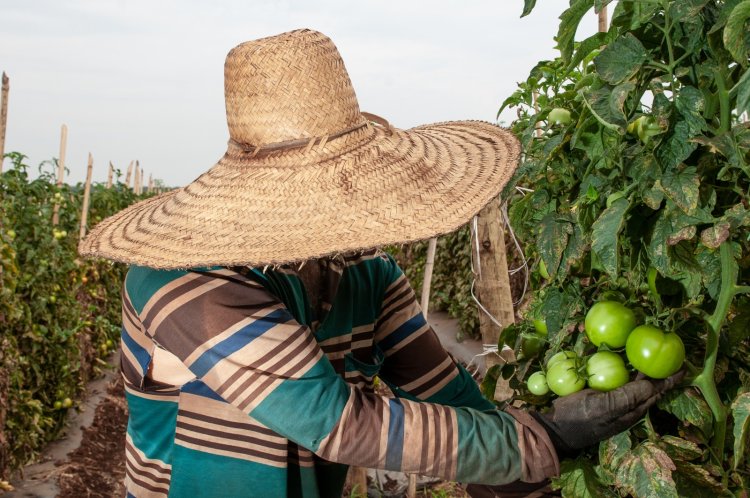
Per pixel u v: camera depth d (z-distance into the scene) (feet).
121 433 22.03
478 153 5.40
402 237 4.47
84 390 24.57
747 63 3.98
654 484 4.31
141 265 4.55
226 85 5.16
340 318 5.55
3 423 16.35
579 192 5.36
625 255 5.03
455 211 4.72
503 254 9.18
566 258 5.05
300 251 4.39
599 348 4.78
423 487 14.52
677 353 4.38
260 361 4.52
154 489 5.27
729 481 4.67
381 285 5.87
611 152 4.80
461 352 25.64
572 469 4.80
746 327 4.67
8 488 16.38
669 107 4.23
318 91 4.90
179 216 5.00
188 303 4.66
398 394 6.26
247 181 4.93
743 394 4.01
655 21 4.47
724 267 4.45
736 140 4.10
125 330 5.18
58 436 20.89
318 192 4.80
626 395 4.48
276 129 4.91
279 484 4.98
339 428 4.43
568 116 5.68
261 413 4.53
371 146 5.02
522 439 4.52
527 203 5.95
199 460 4.99
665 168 4.25
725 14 4.01
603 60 4.41
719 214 4.57
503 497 5.42
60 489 17.48
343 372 5.61
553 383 4.84
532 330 5.84
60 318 21.30
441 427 4.48
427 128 6.46
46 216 22.09
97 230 5.64
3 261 16.96
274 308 4.69
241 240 4.60
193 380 4.95
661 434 4.97
